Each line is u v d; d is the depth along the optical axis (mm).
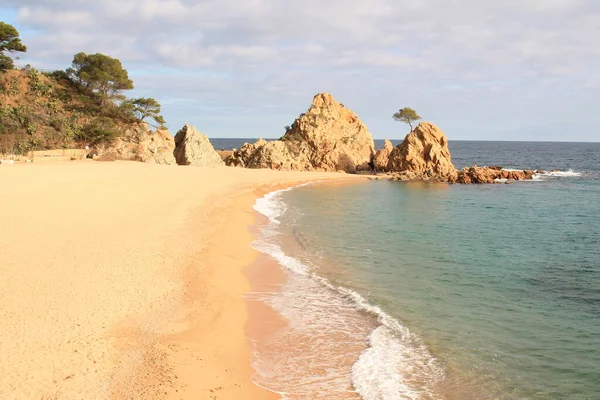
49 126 73000
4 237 21953
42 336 12836
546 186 71625
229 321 16062
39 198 31578
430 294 19531
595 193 62062
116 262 20062
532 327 16156
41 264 18734
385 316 16984
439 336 15328
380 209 46000
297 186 69625
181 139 88812
